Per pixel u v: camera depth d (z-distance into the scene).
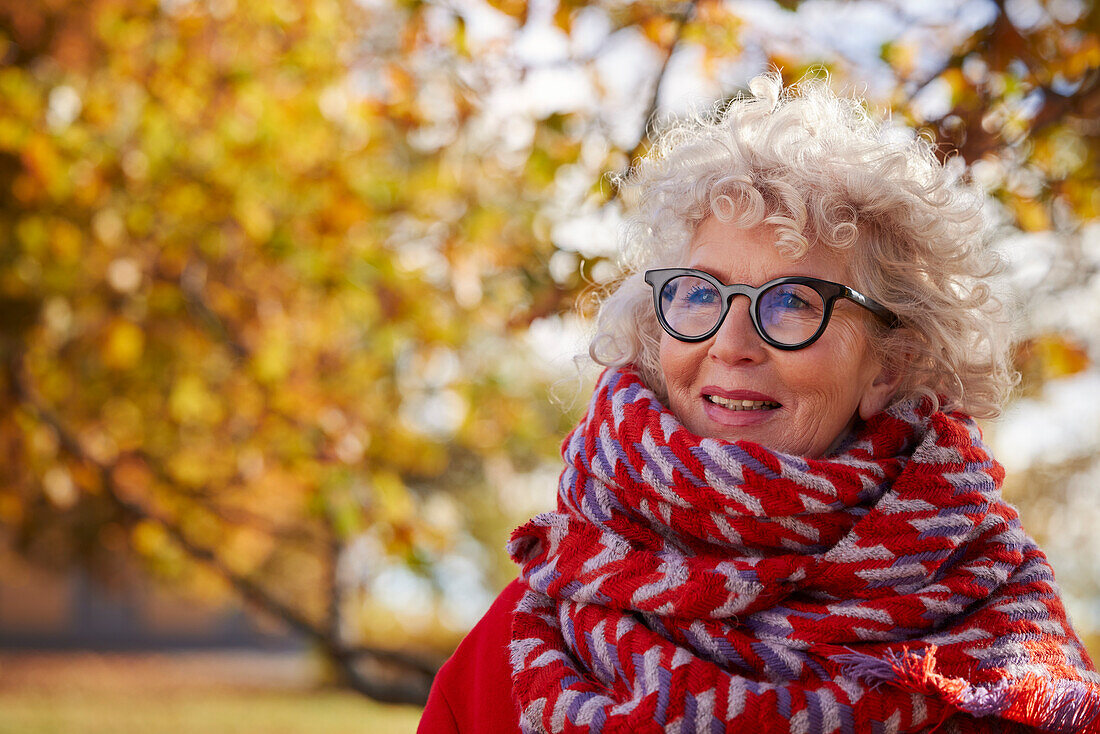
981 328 1.57
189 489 5.93
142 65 4.95
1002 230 3.02
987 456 1.54
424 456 5.58
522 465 8.46
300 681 18.77
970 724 1.41
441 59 3.86
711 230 1.55
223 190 4.86
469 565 11.20
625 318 1.72
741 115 1.62
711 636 1.44
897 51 2.98
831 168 1.52
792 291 1.46
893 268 1.53
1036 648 1.43
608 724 1.38
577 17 3.22
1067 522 7.13
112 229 5.12
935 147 1.77
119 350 5.46
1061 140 3.20
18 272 5.44
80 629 25.23
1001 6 2.76
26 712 13.77
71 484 6.05
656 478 1.49
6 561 16.64
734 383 1.49
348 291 4.94
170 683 17.95
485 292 4.84
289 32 4.80
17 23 5.30
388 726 13.60
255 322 5.50
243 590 5.57
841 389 1.49
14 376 5.63
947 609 1.42
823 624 1.42
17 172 5.21
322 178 4.79
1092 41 2.90
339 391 5.40
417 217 4.83
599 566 1.51
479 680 1.63
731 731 1.35
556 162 3.39
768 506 1.44
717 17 3.10
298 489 5.77
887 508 1.46
